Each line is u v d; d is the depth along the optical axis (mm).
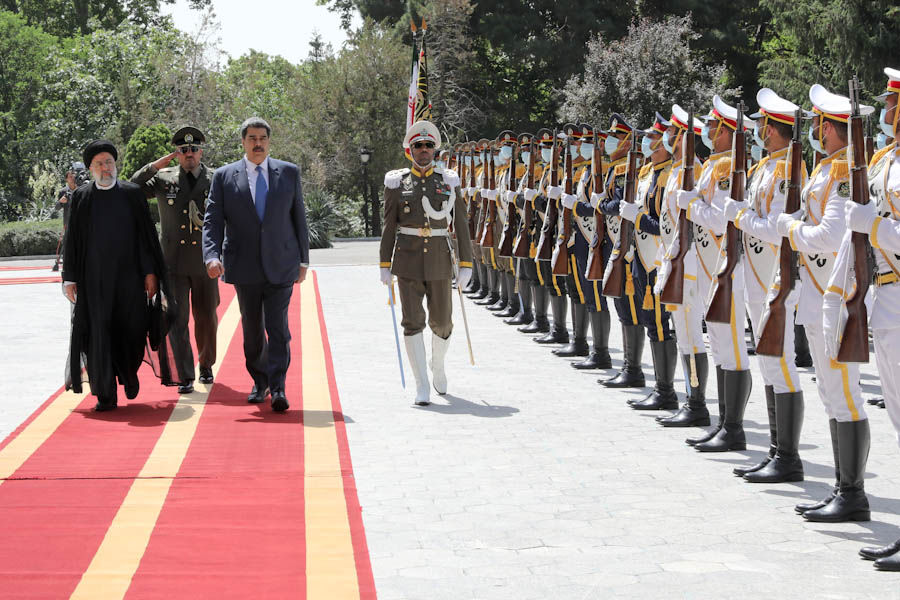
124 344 7973
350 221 40719
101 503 5539
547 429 7426
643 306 8031
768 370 6055
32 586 4363
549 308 14883
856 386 5254
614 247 8477
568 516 5391
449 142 40719
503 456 6648
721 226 6363
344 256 26516
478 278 16406
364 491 5844
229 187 7973
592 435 7250
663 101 34844
